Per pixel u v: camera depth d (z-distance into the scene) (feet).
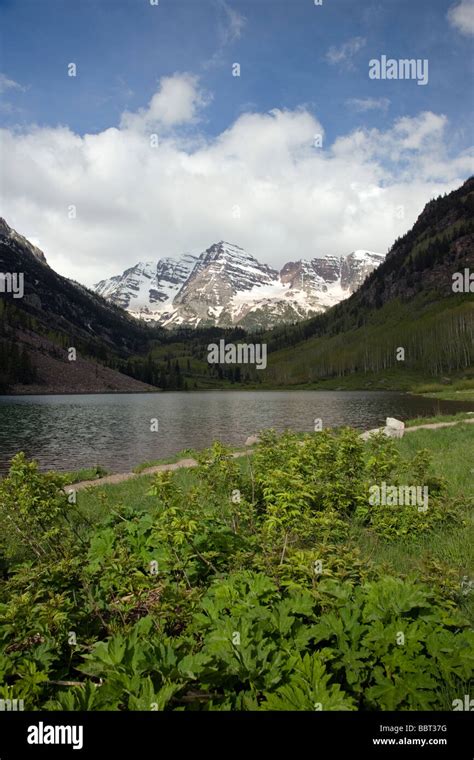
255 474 30.73
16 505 23.77
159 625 15.07
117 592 18.67
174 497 21.34
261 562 19.04
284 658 11.87
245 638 12.16
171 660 11.89
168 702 11.18
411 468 35.70
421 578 18.10
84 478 74.13
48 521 25.16
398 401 317.83
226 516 27.09
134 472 78.28
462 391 395.75
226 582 15.99
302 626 13.17
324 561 18.39
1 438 146.51
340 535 25.77
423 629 12.83
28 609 14.69
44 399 441.27
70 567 18.99
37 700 11.83
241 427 169.37
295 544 24.52
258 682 11.16
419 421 123.65
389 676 11.87
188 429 167.32
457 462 50.67
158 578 18.75
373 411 227.61
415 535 26.99
